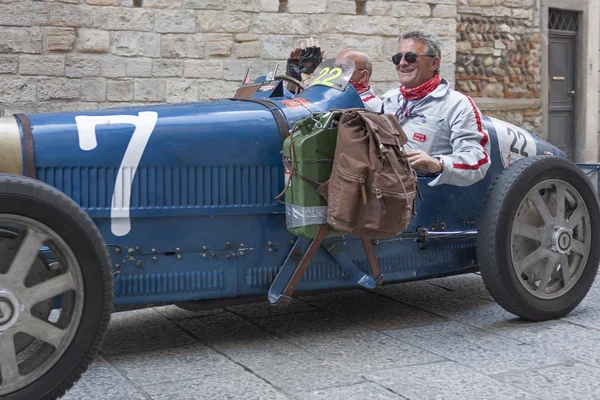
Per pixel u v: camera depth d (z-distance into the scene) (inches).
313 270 153.0
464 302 184.4
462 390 126.3
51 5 298.0
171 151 139.6
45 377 114.5
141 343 153.9
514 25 425.1
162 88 318.7
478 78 416.5
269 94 165.5
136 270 139.0
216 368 138.1
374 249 158.9
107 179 136.0
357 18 350.0
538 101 438.3
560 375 133.3
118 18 308.7
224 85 328.5
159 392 126.6
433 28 366.9
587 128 462.0
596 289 196.2
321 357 143.6
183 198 141.2
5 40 292.8
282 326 165.2
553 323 165.6
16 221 112.0
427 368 137.1
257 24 331.6
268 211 147.2
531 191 163.3
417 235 163.0
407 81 170.9
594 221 170.6
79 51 304.5
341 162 136.0
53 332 115.3
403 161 138.5
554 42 449.4
